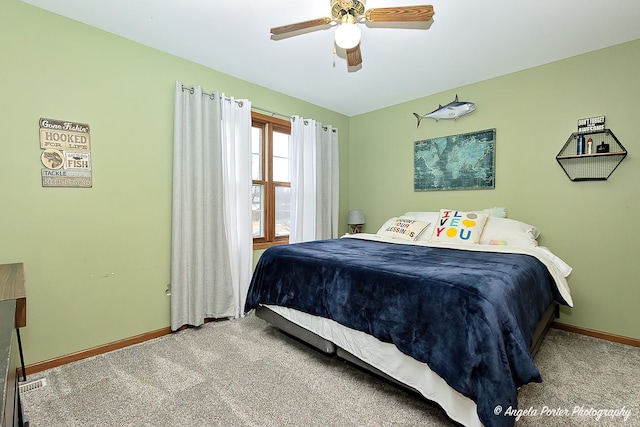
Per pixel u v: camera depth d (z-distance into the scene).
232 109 2.85
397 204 3.81
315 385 1.77
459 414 1.30
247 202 2.96
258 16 2.03
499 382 1.15
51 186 1.98
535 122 2.76
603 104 2.43
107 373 1.90
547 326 2.21
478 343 1.21
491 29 2.16
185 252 2.54
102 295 2.20
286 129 3.53
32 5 1.90
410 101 3.66
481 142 3.08
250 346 2.27
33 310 1.93
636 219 2.32
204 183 2.67
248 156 2.96
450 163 3.31
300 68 2.82
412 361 1.48
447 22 2.08
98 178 2.17
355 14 1.78
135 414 1.52
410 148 3.67
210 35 2.27
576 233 2.58
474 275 1.49
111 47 2.22
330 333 1.88
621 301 2.39
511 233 2.56
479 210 3.12
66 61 2.03
